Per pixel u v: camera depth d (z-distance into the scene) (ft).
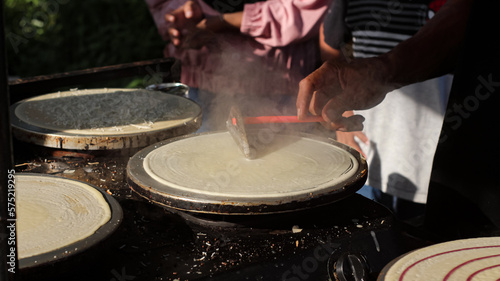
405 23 6.03
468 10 4.51
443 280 1.86
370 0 6.07
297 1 6.27
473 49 4.28
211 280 2.56
